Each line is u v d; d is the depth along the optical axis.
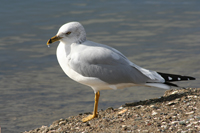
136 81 8.27
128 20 24.27
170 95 9.11
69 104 10.65
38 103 10.77
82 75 8.31
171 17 25.30
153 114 7.84
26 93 11.66
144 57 15.57
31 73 13.88
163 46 17.44
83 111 10.05
